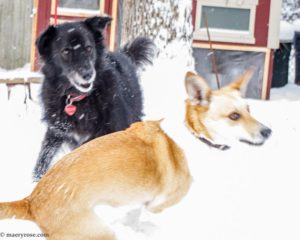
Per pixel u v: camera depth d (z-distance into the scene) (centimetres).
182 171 151
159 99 266
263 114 293
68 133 212
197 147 153
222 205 173
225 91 157
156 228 154
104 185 134
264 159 217
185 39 296
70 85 206
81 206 130
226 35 398
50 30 212
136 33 300
